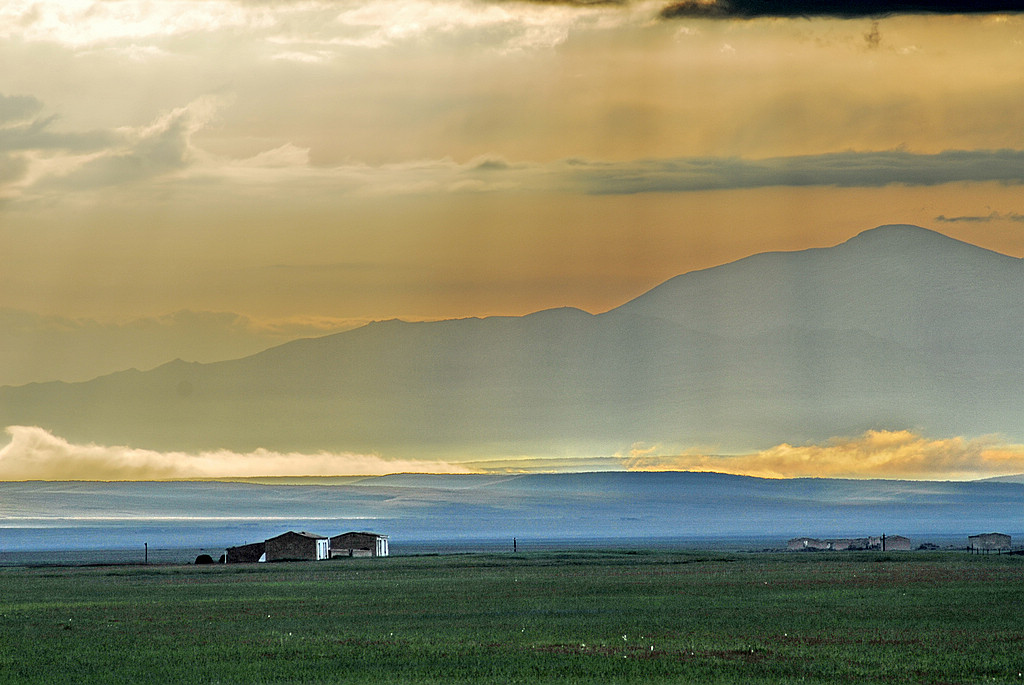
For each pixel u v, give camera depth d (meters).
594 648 119.75
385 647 121.56
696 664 108.38
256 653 118.19
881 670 104.44
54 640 131.62
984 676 101.25
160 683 100.69
